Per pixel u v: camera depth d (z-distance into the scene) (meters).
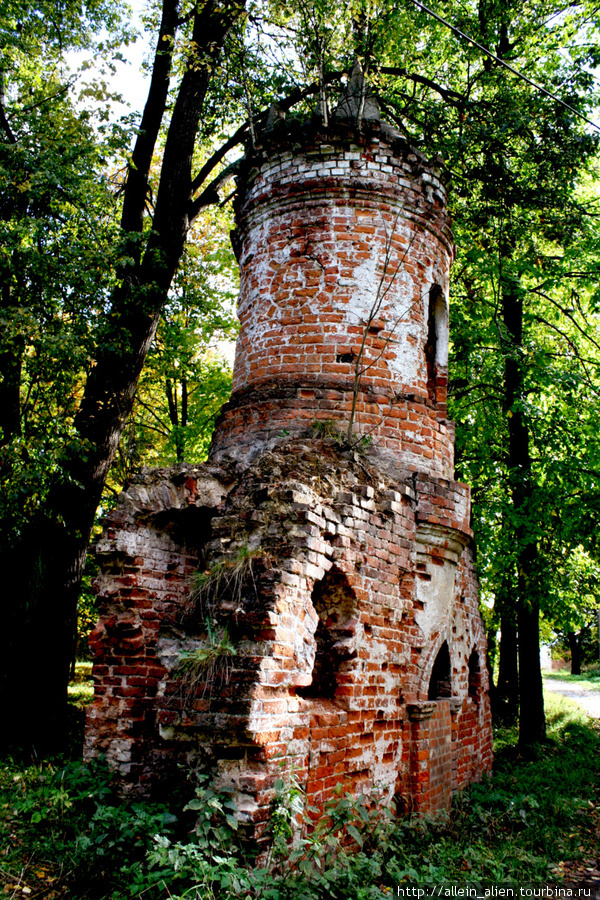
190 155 11.53
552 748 13.12
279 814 4.12
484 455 14.95
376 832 5.41
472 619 9.57
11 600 9.32
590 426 13.23
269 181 8.75
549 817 7.57
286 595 4.79
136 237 9.77
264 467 6.33
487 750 10.03
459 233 13.60
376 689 6.06
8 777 6.37
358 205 8.34
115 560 6.71
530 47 14.61
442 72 15.73
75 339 8.86
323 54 9.72
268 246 8.64
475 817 7.16
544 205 12.52
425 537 7.35
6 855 4.66
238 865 4.02
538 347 14.16
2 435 9.74
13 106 11.55
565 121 12.20
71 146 9.29
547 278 13.88
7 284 9.14
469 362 14.89
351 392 7.78
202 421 17.41
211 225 18.17
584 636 39.59
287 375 8.03
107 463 10.22
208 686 4.39
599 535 12.91
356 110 8.54
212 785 4.20
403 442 7.80
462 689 8.37
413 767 6.59
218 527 5.63
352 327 8.05
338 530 5.73
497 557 13.46
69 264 8.84
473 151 12.67
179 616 5.12
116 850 4.57
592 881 5.64
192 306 15.69
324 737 5.11
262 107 13.34
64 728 9.14
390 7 11.59
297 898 3.82
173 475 6.94
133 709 6.35
